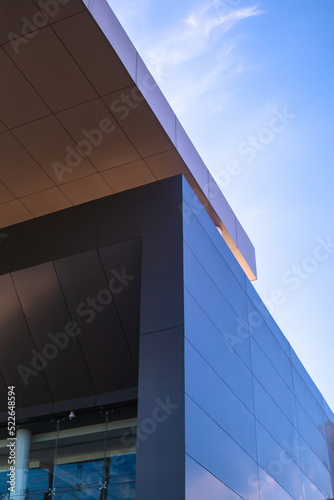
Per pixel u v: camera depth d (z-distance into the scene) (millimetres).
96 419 17844
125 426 17391
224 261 19531
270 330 23562
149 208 17172
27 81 17016
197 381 14828
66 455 17406
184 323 14883
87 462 16984
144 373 14477
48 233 18156
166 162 19422
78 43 16156
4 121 18078
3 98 17469
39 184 20125
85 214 17969
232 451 16266
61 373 18281
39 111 17781
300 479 23062
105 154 19094
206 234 18391
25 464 17625
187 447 13305
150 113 17875
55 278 17578
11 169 19594
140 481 13109
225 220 22594
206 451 14367
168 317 15094
